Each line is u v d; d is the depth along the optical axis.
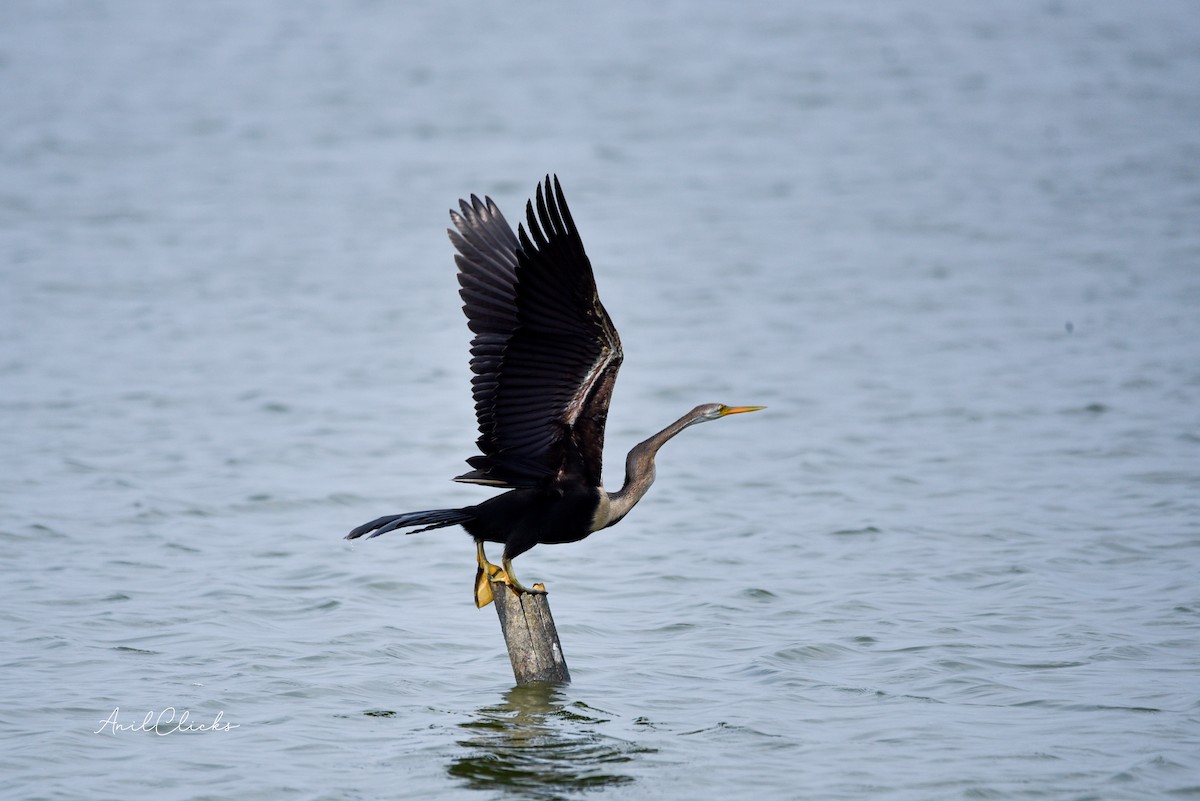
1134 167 37.69
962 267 29.00
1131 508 15.51
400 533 15.05
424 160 40.84
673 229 33.03
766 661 11.40
